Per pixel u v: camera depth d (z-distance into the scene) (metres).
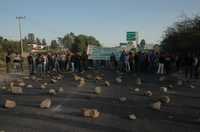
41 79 24.77
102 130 9.14
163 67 30.64
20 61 33.69
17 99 14.59
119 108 12.51
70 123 9.91
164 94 16.83
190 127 9.73
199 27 39.66
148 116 11.14
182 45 37.59
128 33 41.12
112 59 39.47
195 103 14.11
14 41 81.50
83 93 16.75
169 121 10.44
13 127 9.38
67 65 34.78
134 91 17.81
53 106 12.76
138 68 32.75
